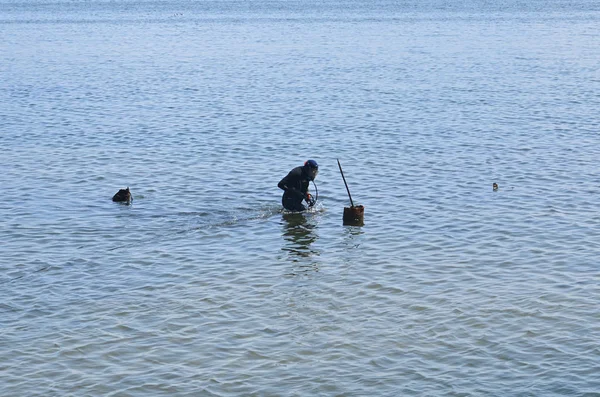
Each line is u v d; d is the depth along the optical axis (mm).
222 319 16344
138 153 31781
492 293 17375
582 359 14438
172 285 18109
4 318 16438
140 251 20375
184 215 23406
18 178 27906
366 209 23797
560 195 24828
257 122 38312
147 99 46312
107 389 13688
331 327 15922
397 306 16844
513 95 45406
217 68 61688
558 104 42062
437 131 35438
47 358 14742
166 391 13617
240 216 23219
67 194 25828
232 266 19266
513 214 22953
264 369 14312
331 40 86188
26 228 22281
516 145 32250
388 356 14727
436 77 53906
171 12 158125
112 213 23688
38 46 83125
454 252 19969
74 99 46438
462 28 101062
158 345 15234
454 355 14711
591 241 20484
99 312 16688
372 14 138250
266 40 87688
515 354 14695
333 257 19797
